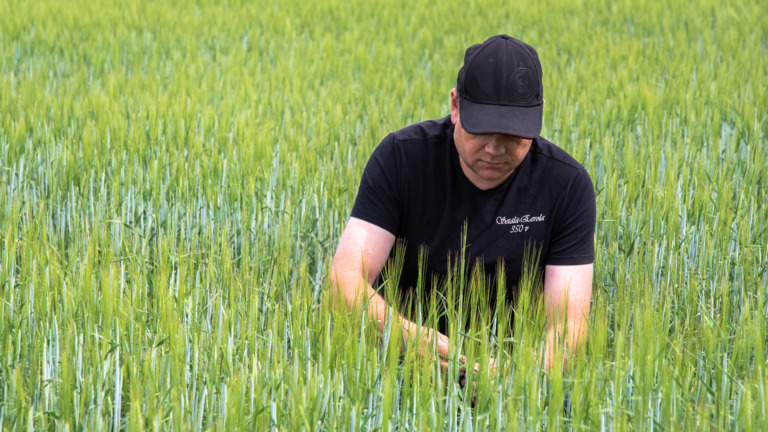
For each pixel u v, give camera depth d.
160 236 3.24
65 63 8.91
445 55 9.40
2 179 4.98
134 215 4.43
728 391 2.23
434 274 2.60
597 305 2.35
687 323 2.65
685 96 6.68
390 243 2.54
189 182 4.62
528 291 2.29
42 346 2.47
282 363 2.20
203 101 6.59
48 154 5.25
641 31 10.85
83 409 2.17
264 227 4.40
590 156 5.11
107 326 2.29
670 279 3.65
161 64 8.37
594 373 2.03
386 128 5.86
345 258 2.48
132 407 1.95
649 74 8.05
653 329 2.13
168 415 2.17
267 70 8.08
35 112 5.86
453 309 2.29
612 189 4.25
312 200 4.58
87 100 6.37
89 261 2.65
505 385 2.13
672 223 3.73
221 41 9.66
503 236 2.52
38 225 3.34
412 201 2.51
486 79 2.24
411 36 10.46
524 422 2.02
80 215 4.60
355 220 2.53
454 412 2.12
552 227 2.54
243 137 5.31
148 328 2.74
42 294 2.58
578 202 2.51
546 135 5.93
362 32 10.34
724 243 3.71
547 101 6.87
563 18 11.71
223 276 3.04
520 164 2.50
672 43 9.67
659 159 5.00
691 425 2.04
